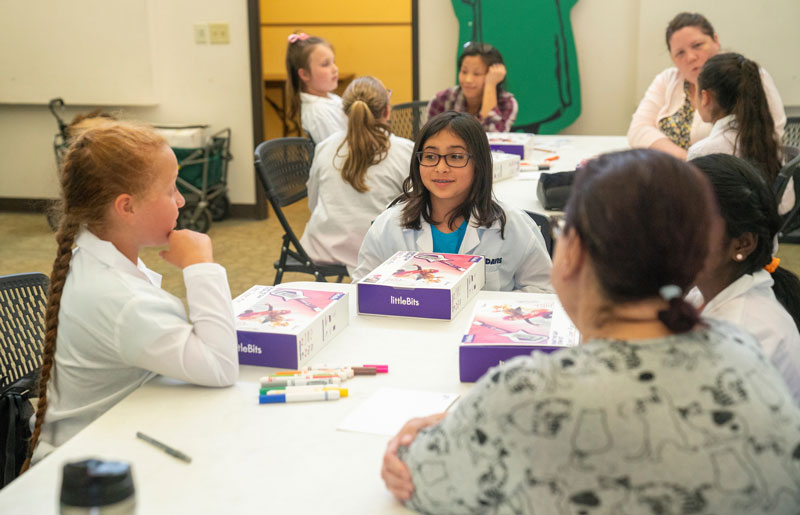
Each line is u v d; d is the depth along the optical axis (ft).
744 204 3.96
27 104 17.28
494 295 5.93
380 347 5.00
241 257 14.76
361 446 3.77
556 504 2.48
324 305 5.13
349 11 17.94
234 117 16.84
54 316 4.56
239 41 16.37
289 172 10.48
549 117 16.48
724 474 2.40
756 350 2.67
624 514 2.43
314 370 4.54
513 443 2.54
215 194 16.55
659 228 2.48
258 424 4.00
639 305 2.60
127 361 4.41
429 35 16.72
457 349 4.95
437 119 6.40
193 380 4.38
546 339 4.51
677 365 2.48
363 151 9.20
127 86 16.76
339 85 18.52
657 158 2.58
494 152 10.52
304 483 3.46
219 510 3.27
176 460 3.65
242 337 4.71
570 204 2.68
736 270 4.18
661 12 15.37
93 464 2.46
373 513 3.23
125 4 16.34
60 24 16.62
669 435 2.38
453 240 6.68
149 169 4.46
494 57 12.92
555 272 2.79
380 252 6.88
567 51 16.05
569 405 2.44
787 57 15.08
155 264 14.26
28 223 17.16
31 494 3.40
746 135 8.11
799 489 2.56
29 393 5.20
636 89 15.96
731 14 15.11
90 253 4.51
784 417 2.53
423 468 2.88
